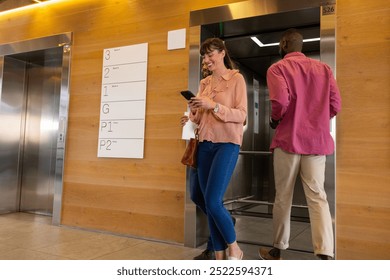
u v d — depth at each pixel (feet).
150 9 9.80
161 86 9.41
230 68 6.95
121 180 9.82
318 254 6.13
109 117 10.11
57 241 8.71
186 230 8.61
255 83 13.09
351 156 7.14
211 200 5.78
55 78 12.73
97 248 8.16
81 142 10.60
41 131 12.89
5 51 12.45
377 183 6.89
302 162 6.48
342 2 7.46
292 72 6.50
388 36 7.01
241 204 12.39
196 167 6.34
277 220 6.70
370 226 6.89
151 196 9.31
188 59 9.05
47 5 11.78
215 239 6.14
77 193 10.51
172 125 9.16
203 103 5.69
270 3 8.13
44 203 12.55
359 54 7.22
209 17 8.81
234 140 5.99
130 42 10.02
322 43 7.48
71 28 11.18
